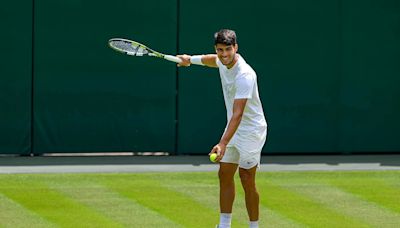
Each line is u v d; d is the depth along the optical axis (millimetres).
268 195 27500
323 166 32781
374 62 35062
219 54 20578
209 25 34094
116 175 30438
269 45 34469
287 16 34469
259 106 21422
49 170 31188
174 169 31703
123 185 28766
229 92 21250
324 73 34906
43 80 33625
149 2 33750
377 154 35469
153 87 34219
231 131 19984
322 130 35188
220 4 34062
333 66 34938
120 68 33969
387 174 31312
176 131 34594
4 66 33312
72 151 34094
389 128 35406
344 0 34719
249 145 21297
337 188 28750
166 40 33938
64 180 29422
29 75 33500
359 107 35219
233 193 21750
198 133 34688
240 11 34188
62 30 33500
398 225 23938
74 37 33594
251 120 21281
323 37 34750
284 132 35000
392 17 35000
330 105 35094
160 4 33781
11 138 33719
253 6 34219
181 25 33938
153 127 34438
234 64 20812
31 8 33250
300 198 27141
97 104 34000
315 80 34906
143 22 33781
